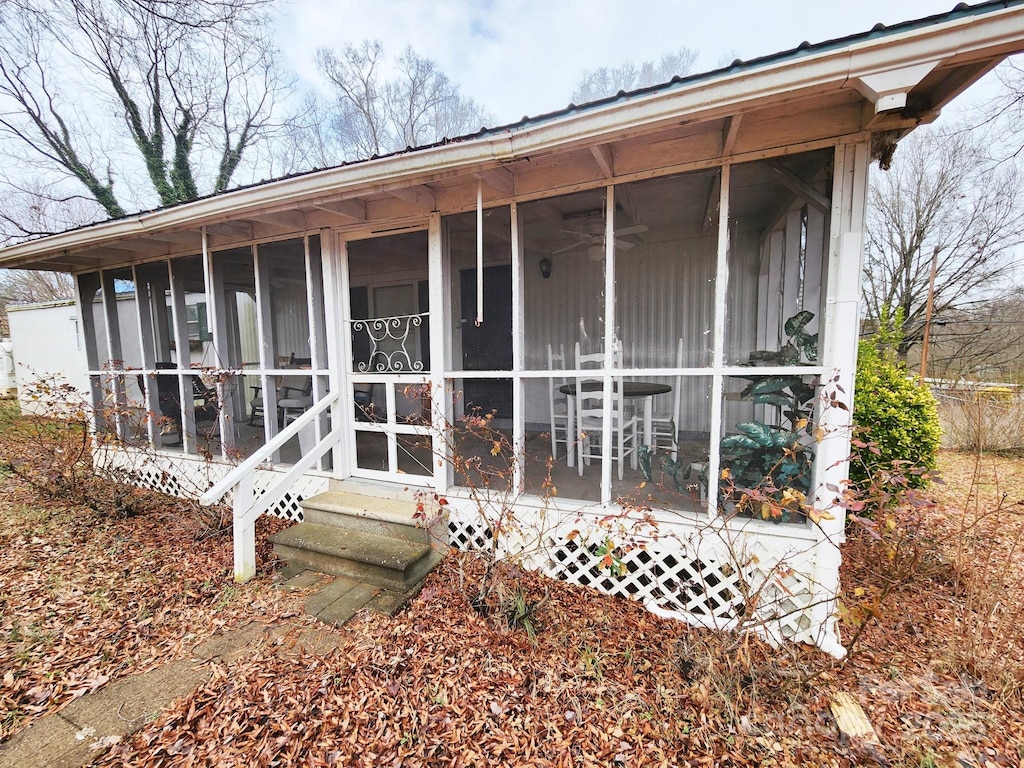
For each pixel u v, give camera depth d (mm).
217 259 5012
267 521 4223
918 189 10359
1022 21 1602
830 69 1836
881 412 3391
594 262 5852
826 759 1812
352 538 3258
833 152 2373
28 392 5902
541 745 1873
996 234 9688
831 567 2469
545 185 3006
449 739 1894
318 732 1919
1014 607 2643
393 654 2371
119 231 3961
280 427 6105
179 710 2035
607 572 2922
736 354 5324
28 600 2932
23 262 5070
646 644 2494
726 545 2436
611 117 2203
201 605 2857
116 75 11727
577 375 3018
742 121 2445
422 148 2623
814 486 2514
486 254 5742
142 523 4211
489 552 3037
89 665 2334
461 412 4074
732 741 1887
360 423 3979
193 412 5156
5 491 5098
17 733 1931
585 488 3545
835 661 2158
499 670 2266
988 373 9398
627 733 1927
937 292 10266
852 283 2311
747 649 2129
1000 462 6020
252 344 8172
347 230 3785
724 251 2588
